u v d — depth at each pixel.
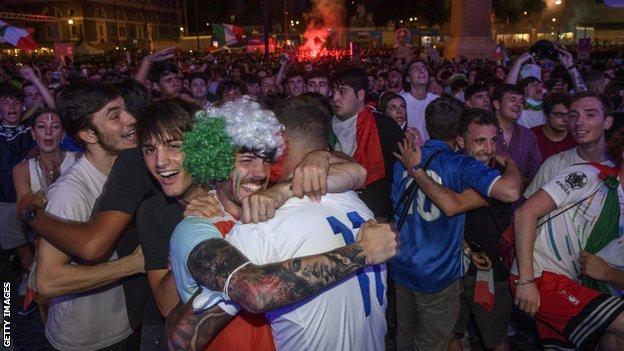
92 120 2.37
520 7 63.75
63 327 2.46
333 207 1.67
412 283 3.20
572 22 65.56
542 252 2.76
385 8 60.19
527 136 4.64
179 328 1.52
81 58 37.12
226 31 25.03
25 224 2.30
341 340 1.56
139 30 78.75
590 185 2.62
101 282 2.23
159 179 1.95
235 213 1.70
